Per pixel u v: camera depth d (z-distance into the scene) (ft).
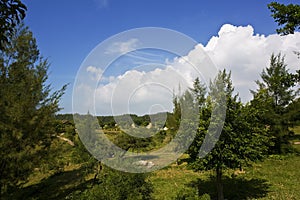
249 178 35.99
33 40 25.91
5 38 9.16
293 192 29.07
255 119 25.63
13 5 8.61
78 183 25.70
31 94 22.91
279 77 32.65
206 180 35.24
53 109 23.22
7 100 21.15
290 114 52.65
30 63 25.11
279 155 52.80
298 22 29.84
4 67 23.66
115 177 18.13
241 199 27.25
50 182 26.73
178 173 39.40
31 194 23.20
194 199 17.60
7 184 19.58
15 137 19.58
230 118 24.30
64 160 28.04
